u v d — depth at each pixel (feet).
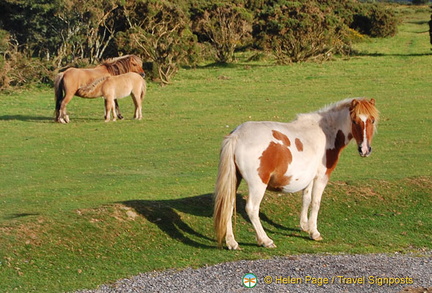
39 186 50.52
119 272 31.86
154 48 126.62
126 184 51.08
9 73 120.26
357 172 54.24
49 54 150.82
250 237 37.91
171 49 125.90
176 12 146.61
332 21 159.12
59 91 83.87
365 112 35.40
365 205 44.19
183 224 38.45
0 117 88.43
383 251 36.22
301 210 38.73
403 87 109.29
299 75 125.70
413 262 33.40
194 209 40.73
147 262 33.32
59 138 73.10
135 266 32.71
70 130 78.18
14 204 43.75
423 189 47.21
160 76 121.29
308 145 35.91
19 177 54.24
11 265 31.42
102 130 78.13
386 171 54.44
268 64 145.79
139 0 146.72
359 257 34.22
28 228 34.65
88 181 52.49
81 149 67.10
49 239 34.17
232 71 135.23
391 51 161.48
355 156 62.18
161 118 87.20
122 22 153.89
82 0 142.00
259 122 35.76
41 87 121.60
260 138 34.35
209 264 32.99
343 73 126.31
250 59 153.07
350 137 36.76
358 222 41.57
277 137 34.83
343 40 164.35
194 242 36.60
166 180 52.65
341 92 105.91
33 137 73.61
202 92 110.52
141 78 86.74
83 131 77.41
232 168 34.06
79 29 147.43
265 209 41.65
